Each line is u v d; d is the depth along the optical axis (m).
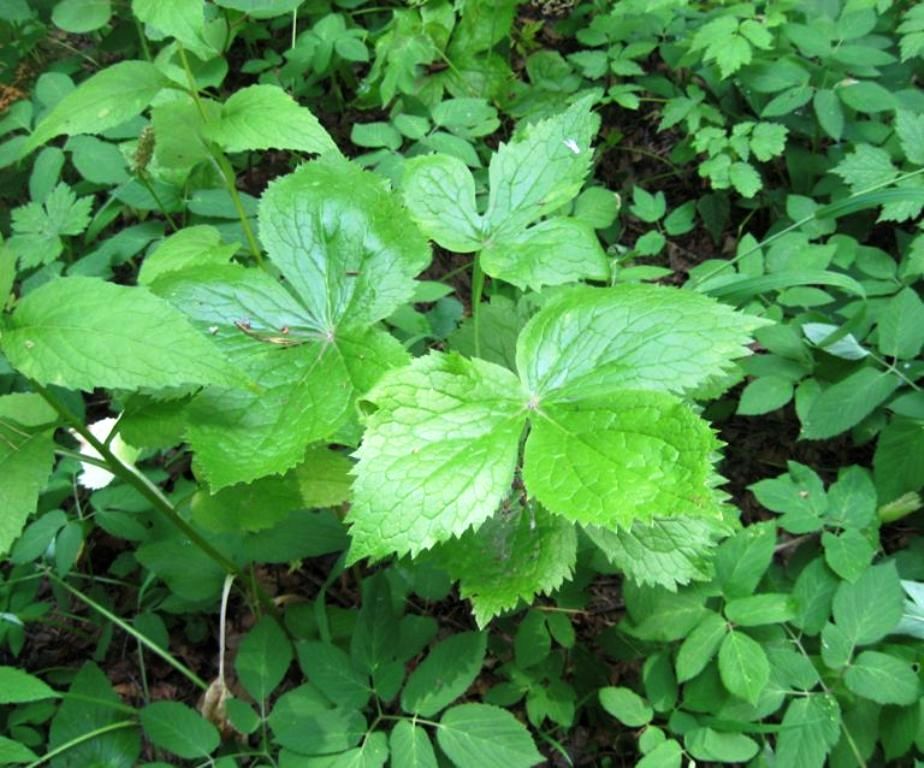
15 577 0.71
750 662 0.56
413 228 0.48
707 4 0.98
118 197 0.81
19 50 1.01
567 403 0.40
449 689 0.56
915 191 0.69
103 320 0.40
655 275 0.76
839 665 0.58
